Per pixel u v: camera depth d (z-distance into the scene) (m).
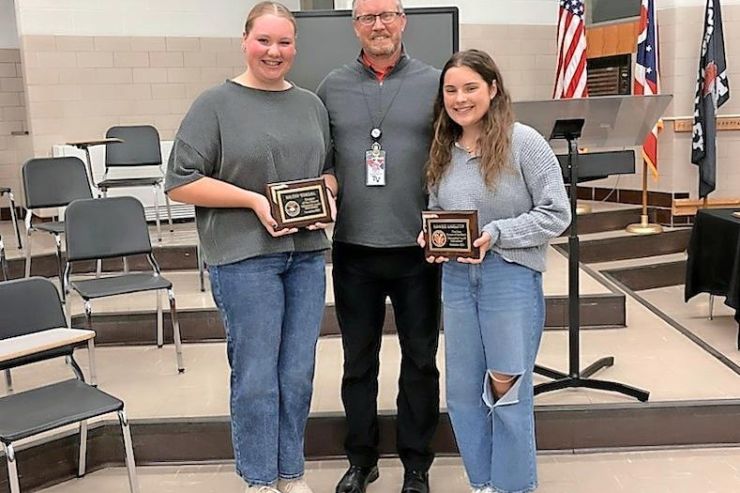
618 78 6.29
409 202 2.23
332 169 2.31
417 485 2.41
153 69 6.31
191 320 3.89
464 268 2.15
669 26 5.80
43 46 5.93
